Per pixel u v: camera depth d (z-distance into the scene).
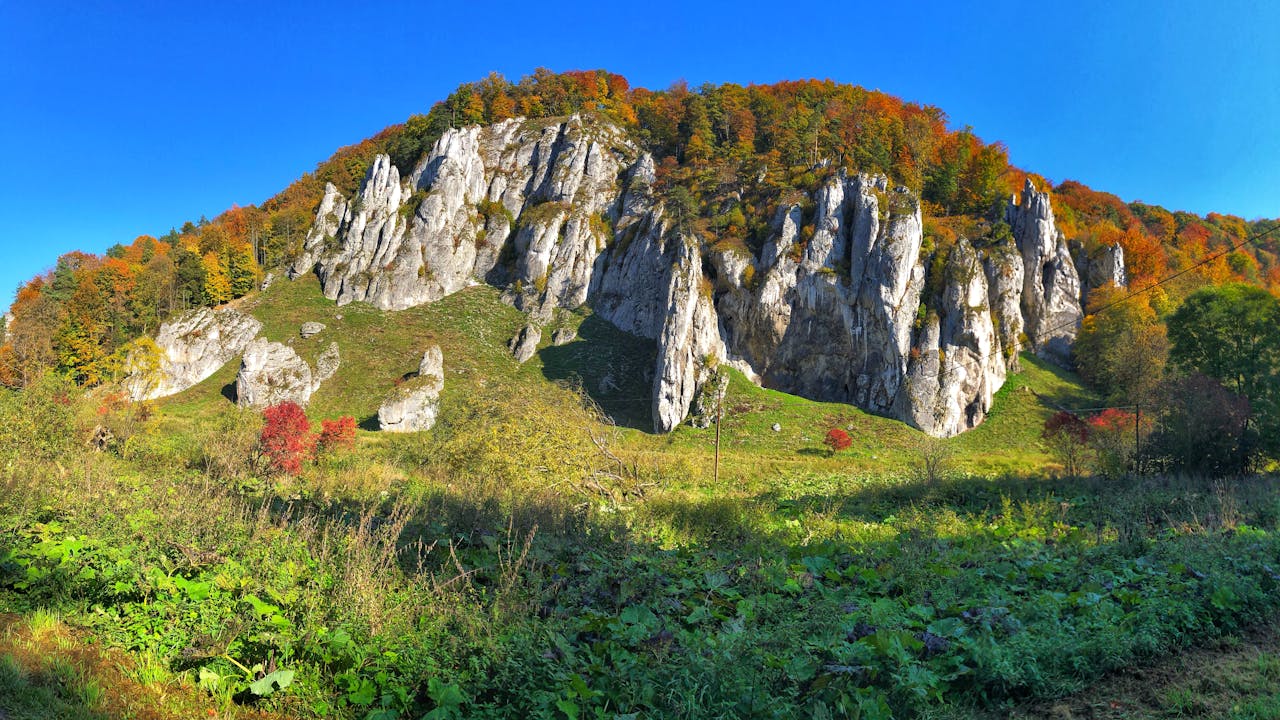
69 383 21.50
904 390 59.69
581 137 92.00
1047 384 63.09
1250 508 13.30
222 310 74.00
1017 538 11.02
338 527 8.47
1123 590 7.21
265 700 4.98
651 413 61.03
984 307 61.75
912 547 9.32
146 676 5.11
